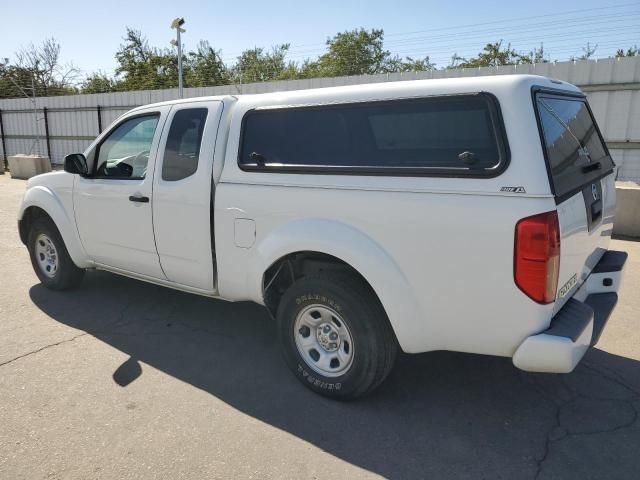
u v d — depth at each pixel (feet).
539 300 8.08
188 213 12.16
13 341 13.39
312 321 10.77
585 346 8.73
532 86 8.70
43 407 10.28
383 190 9.27
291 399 10.75
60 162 76.89
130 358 12.55
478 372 11.95
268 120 11.12
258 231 10.96
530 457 8.94
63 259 16.43
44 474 8.34
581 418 10.14
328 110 10.27
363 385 10.08
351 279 10.03
